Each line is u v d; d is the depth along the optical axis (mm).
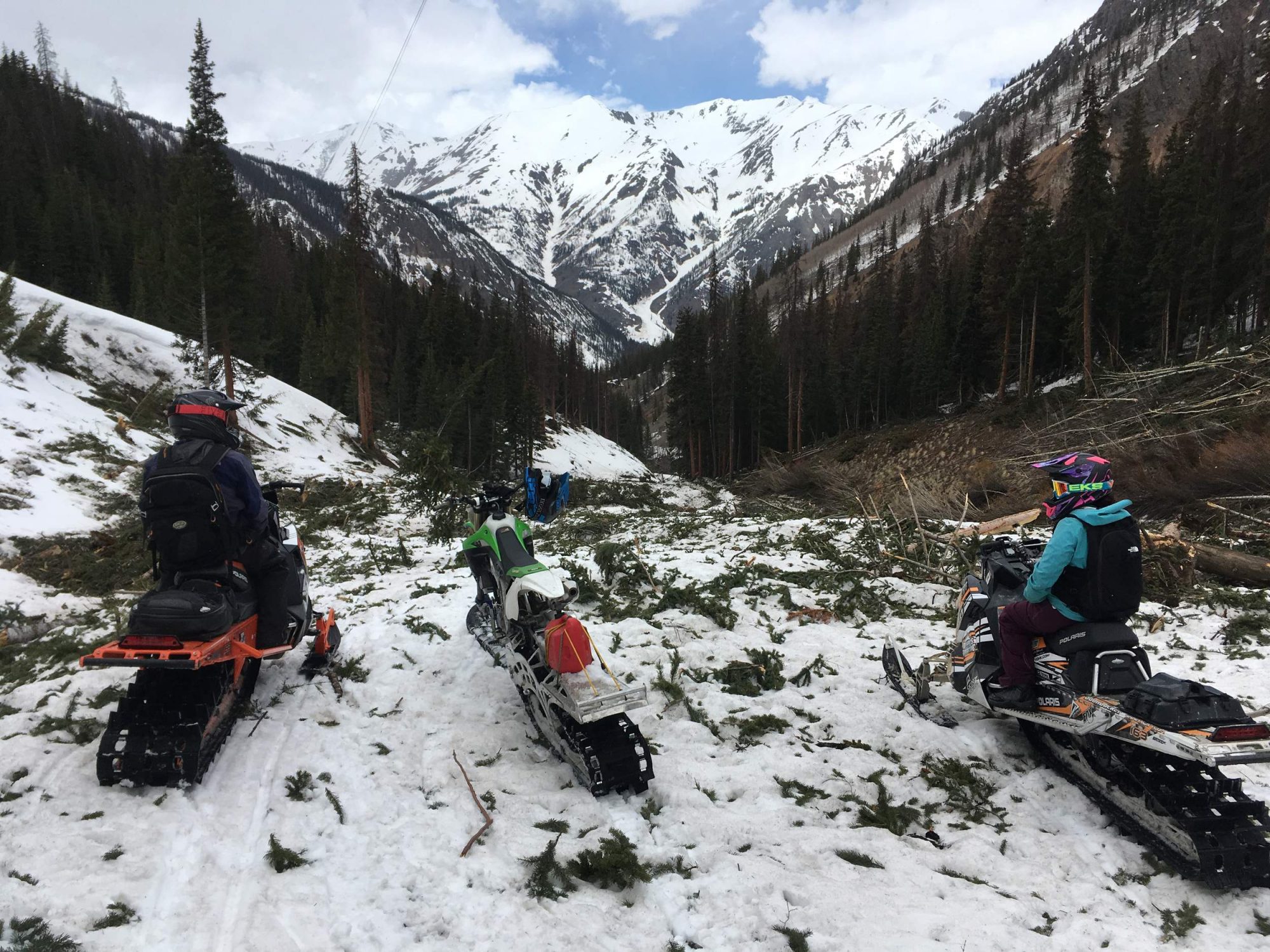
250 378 24078
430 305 63688
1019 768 3832
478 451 42625
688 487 46000
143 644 3271
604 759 3428
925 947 2516
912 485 14688
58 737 3896
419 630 5625
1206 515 9930
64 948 2355
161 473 3551
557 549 9633
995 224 43344
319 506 15336
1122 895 2859
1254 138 32406
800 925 2648
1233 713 2812
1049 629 3580
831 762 3861
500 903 2740
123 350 22266
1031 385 38750
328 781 3586
